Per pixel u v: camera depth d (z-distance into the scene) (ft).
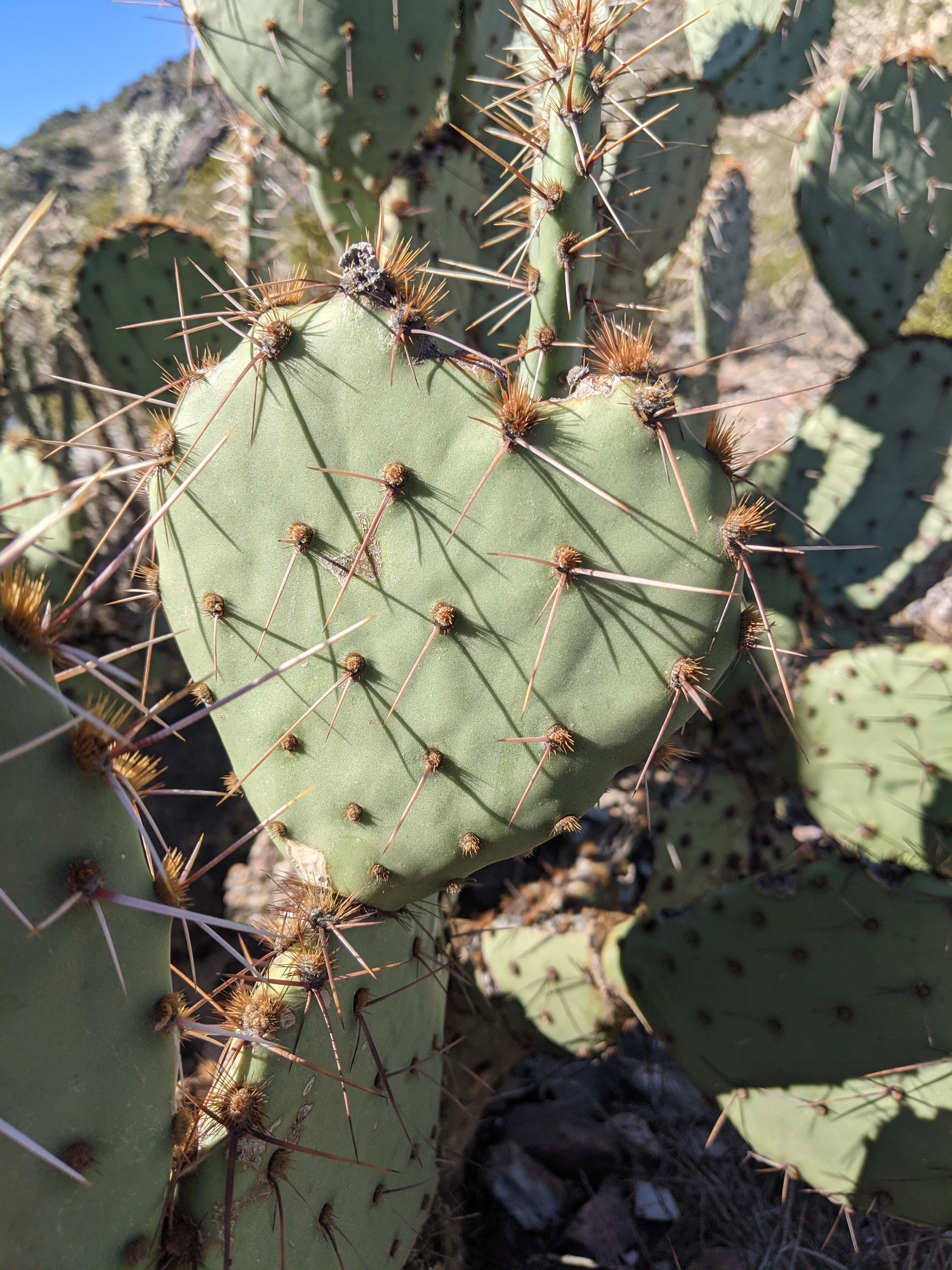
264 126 2.05
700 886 2.31
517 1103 2.36
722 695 2.39
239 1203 1.09
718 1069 1.70
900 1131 1.57
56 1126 0.91
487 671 1.14
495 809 1.17
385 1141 1.40
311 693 1.18
